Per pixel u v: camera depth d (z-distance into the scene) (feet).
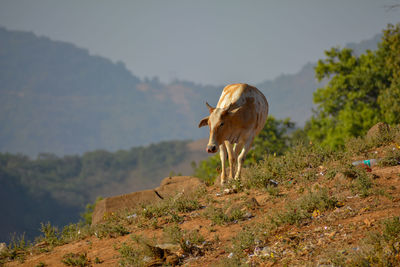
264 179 98.58
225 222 81.10
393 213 65.72
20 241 95.86
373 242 57.67
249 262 62.80
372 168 93.20
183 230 81.15
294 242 65.51
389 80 379.76
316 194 78.23
